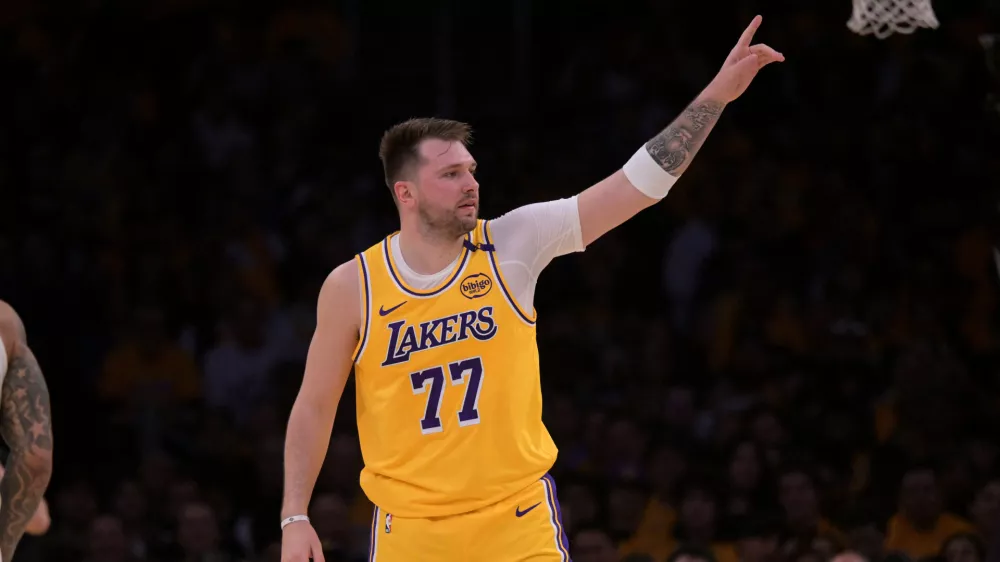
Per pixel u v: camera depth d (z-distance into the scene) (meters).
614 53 35.88
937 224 30.41
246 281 30.67
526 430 10.68
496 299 10.59
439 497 10.58
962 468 23.88
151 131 34.25
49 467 10.45
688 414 25.67
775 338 28.12
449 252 10.73
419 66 36.44
